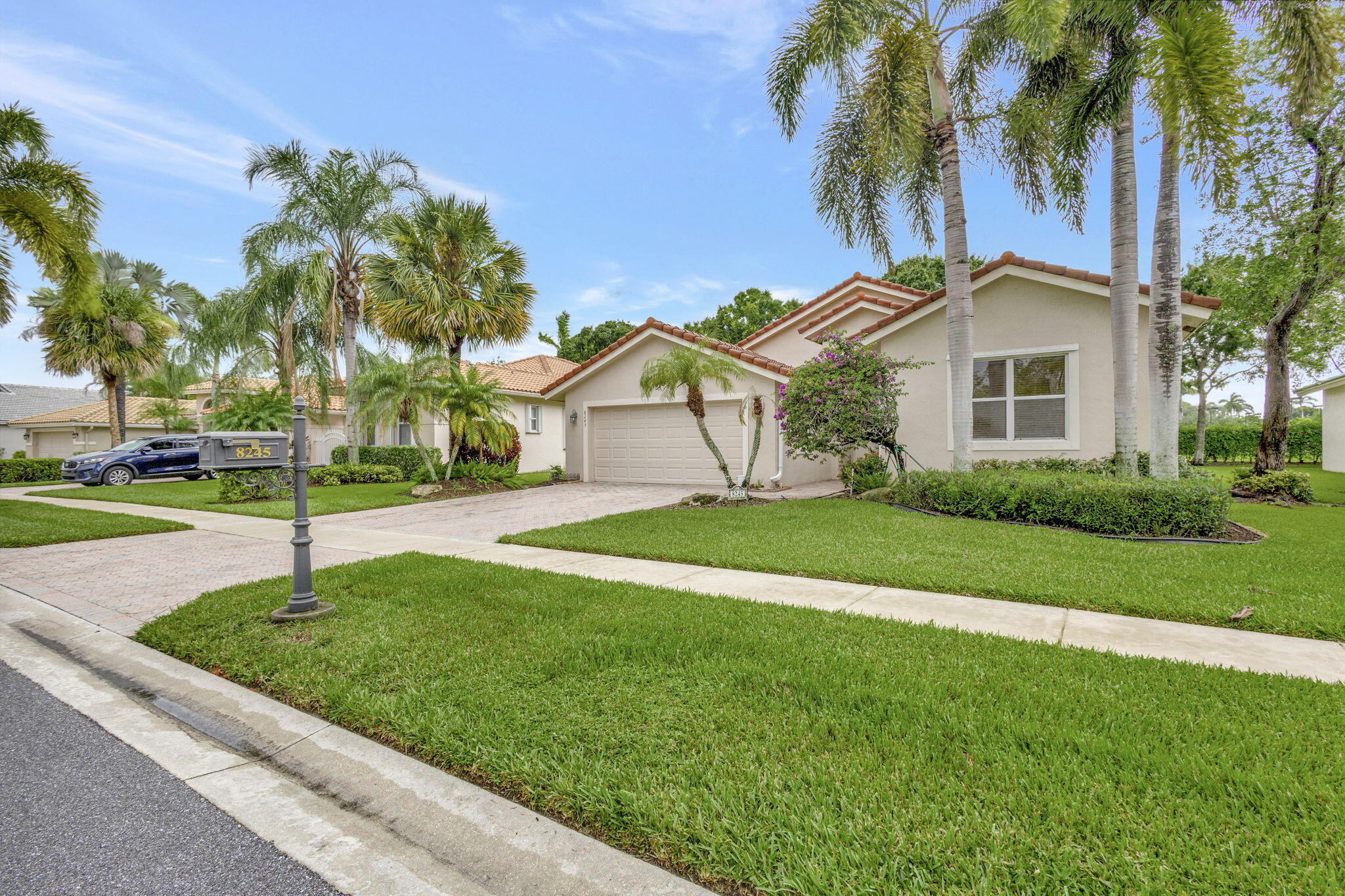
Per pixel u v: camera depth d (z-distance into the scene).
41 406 40.59
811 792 2.36
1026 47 8.51
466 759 2.72
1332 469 20.94
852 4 9.28
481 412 15.03
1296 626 4.09
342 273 18.61
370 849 2.23
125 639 4.63
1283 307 12.79
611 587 5.41
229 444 5.48
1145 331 10.47
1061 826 2.10
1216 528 7.09
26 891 2.02
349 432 19.06
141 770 2.83
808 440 10.73
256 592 5.55
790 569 6.02
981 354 11.45
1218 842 2.00
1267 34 9.46
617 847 2.19
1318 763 2.44
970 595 5.16
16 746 3.07
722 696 3.21
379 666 3.79
